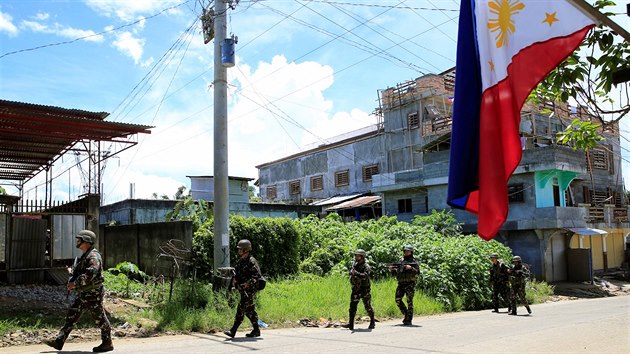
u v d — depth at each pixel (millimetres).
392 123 36562
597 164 34594
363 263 11391
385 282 16875
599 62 4230
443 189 30500
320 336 9867
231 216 17469
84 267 7492
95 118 15172
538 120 30672
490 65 3752
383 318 13547
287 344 8742
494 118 3674
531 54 3621
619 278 32562
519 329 11039
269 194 49094
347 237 21516
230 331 9672
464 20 3900
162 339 9406
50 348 8016
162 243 16250
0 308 10797
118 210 24422
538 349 8180
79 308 7578
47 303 11844
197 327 10641
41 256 15164
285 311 12477
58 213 15477
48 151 18375
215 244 13258
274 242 17750
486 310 17766
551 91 4820
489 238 3520
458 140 3768
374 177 34344
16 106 13609
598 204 33781
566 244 30188
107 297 13133
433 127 32438
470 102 3814
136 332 9938
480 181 3619
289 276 17359
